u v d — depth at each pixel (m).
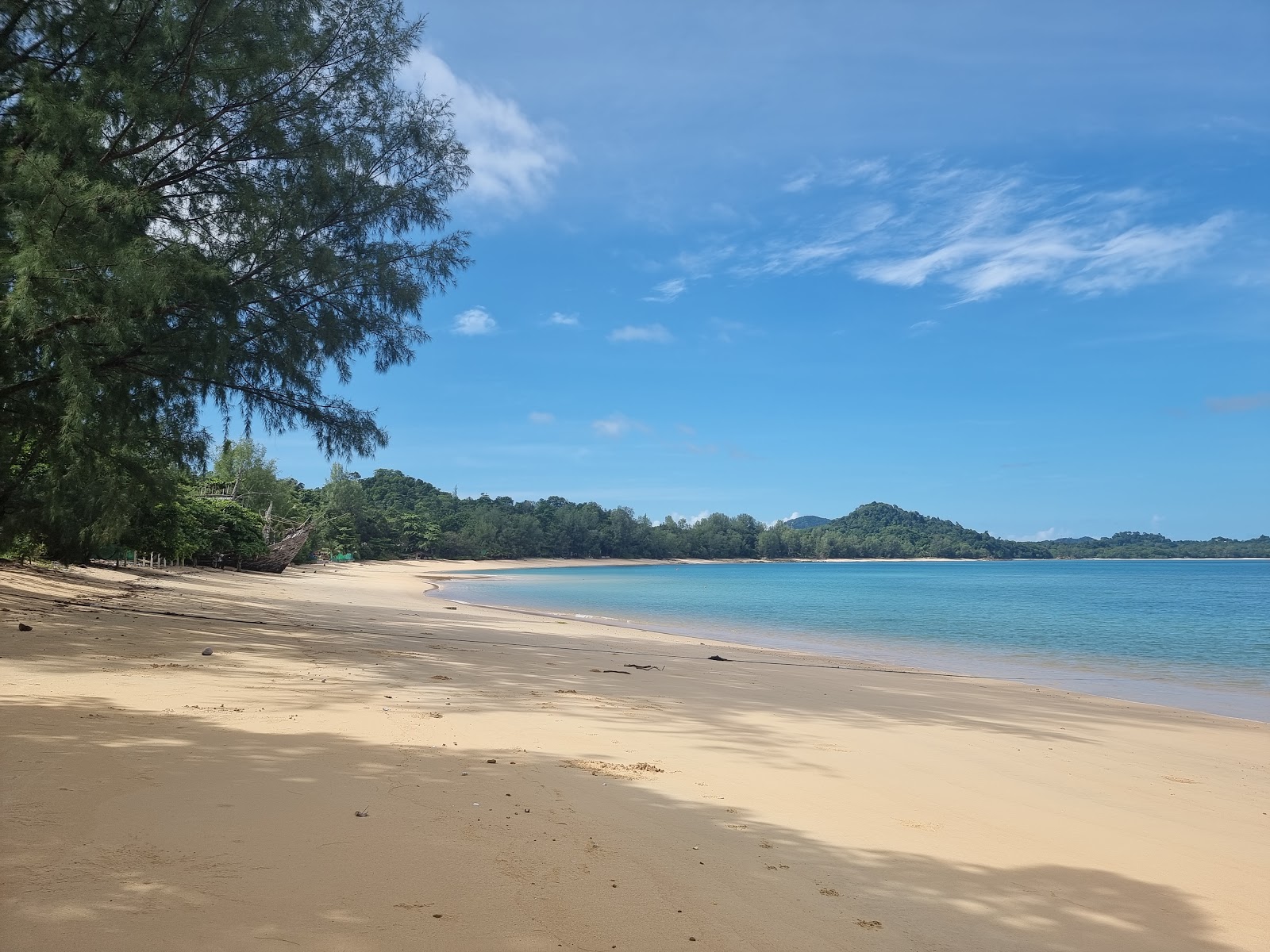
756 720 9.04
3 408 10.96
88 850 3.73
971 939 3.54
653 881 3.89
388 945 3.01
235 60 12.04
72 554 18.08
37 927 2.94
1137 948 3.58
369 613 24.33
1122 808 6.16
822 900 3.84
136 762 5.29
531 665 13.28
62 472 11.85
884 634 28.72
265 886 3.46
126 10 11.27
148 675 8.95
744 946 3.27
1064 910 3.98
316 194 13.10
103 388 10.70
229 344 11.73
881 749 7.82
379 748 6.20
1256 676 18.50
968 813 5.68
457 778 5.49
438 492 177.88
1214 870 4.77
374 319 13.94
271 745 6.04
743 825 4.95
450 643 16.20
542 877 3.81
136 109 10.69
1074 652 23.48
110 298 9.13
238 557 48.66
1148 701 14.69
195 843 3.92
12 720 6.22
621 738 7.39
